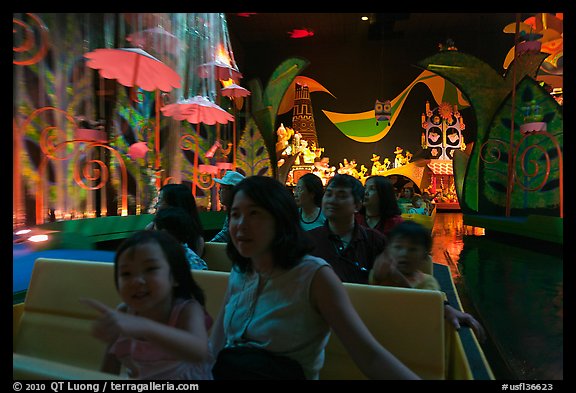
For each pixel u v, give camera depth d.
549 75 11.90
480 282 4.80
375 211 2.88
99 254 3.86
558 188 8.85
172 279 1.29
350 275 2.07
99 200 8.24
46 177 6.35
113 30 7.68
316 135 19.66
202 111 7.88
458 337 1.61
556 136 8.90
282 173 12.75
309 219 3.09
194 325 1.23
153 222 2.48
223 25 9.80
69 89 6.97
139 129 8.80
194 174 9.16
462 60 10.62
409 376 1.11
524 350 2.71
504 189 10.16
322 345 1.31
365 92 19.27
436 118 18.67
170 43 8.06
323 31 17.28
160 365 1.24
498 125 10.19
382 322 1.59
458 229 10.96
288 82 11.46
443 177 17.91
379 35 17.00
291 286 1.25
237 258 1.41
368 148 20.06
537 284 4.69
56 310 2.07
